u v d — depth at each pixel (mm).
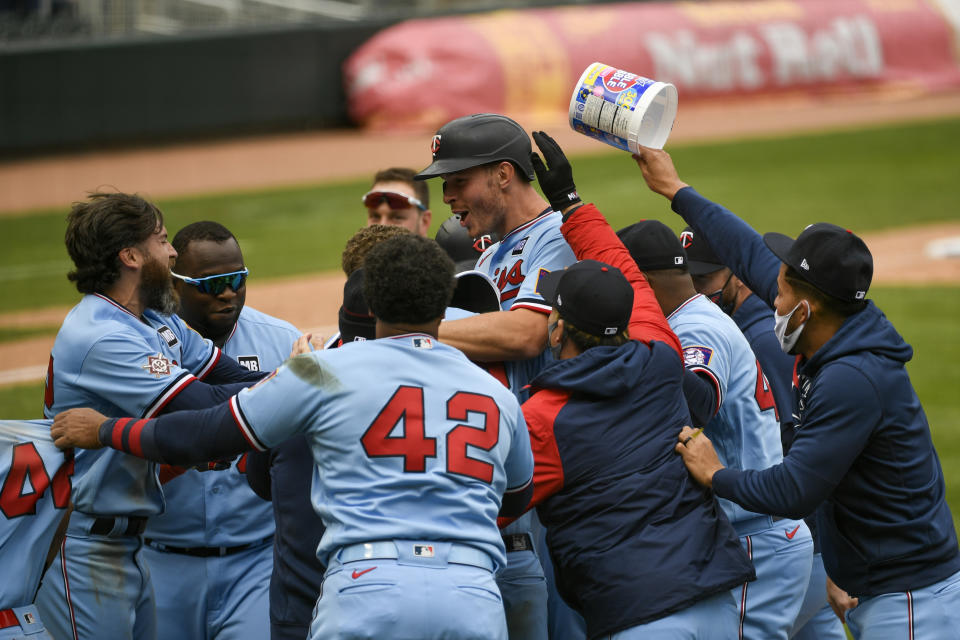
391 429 11055
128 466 13266
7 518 12289
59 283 48438
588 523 12211
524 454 11836
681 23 101875
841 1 110188
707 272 16531
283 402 11023
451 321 13484
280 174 75312
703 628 11984
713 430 15062
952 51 112812
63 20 83312
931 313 42031
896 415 12398
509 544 14227
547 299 13070
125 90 82625
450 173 14000
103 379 12852
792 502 12203
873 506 12711
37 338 39875
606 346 12594
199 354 14297
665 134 15195
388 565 10789
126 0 89438
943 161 76812
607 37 97750
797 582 14766
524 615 14266
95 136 82062
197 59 85375
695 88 102375
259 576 14820
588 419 12320
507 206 14445
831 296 12547
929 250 53375
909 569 12727
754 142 86250
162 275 13508
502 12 101562
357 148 84688
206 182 72562
